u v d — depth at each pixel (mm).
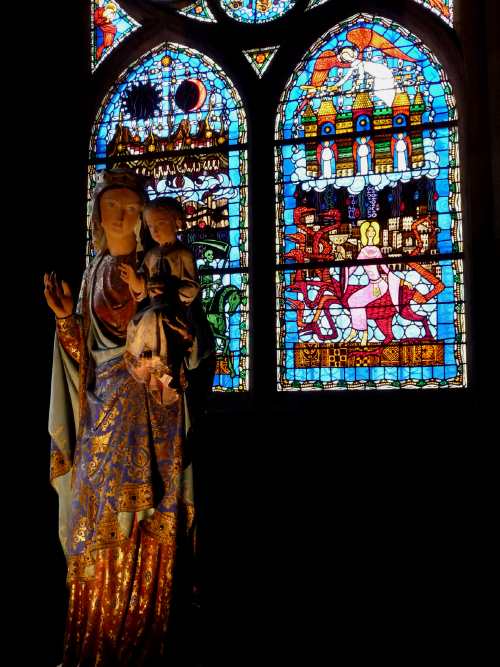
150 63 9016
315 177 8344
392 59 8531
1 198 7902
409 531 7082
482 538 6926
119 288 5266
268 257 8172
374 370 7789
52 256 8180
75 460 5168
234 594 7199
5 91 8133
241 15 8914
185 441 5137
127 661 4863
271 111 8578
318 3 8766
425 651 6789
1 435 7477
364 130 8367
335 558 7145
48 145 8414
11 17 8312
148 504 4898
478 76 7750
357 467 7312
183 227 5387
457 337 7707
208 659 6961
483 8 7840
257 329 8000
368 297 7965
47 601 7363
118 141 8859
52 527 7520
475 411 7293
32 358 7742
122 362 5145
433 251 7941
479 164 7598
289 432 7492
